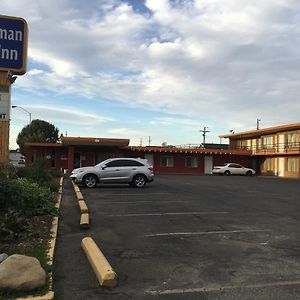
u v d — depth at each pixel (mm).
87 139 48844
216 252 8336
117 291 6008
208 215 13328
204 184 29734
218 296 5793
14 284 5492
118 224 11570
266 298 5707
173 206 15617
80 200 15953
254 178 45156
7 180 10625
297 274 6836
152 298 5730
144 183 25125
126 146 51438
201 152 57156
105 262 6848
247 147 62938
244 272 6945
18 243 8227
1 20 12852
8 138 13023
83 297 5754
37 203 12016
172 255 8094
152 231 10539
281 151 53219
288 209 15023
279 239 9586
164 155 56688
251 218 12742
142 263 7504
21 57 13023
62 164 53844
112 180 24672
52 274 6480
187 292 5969
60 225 11281
